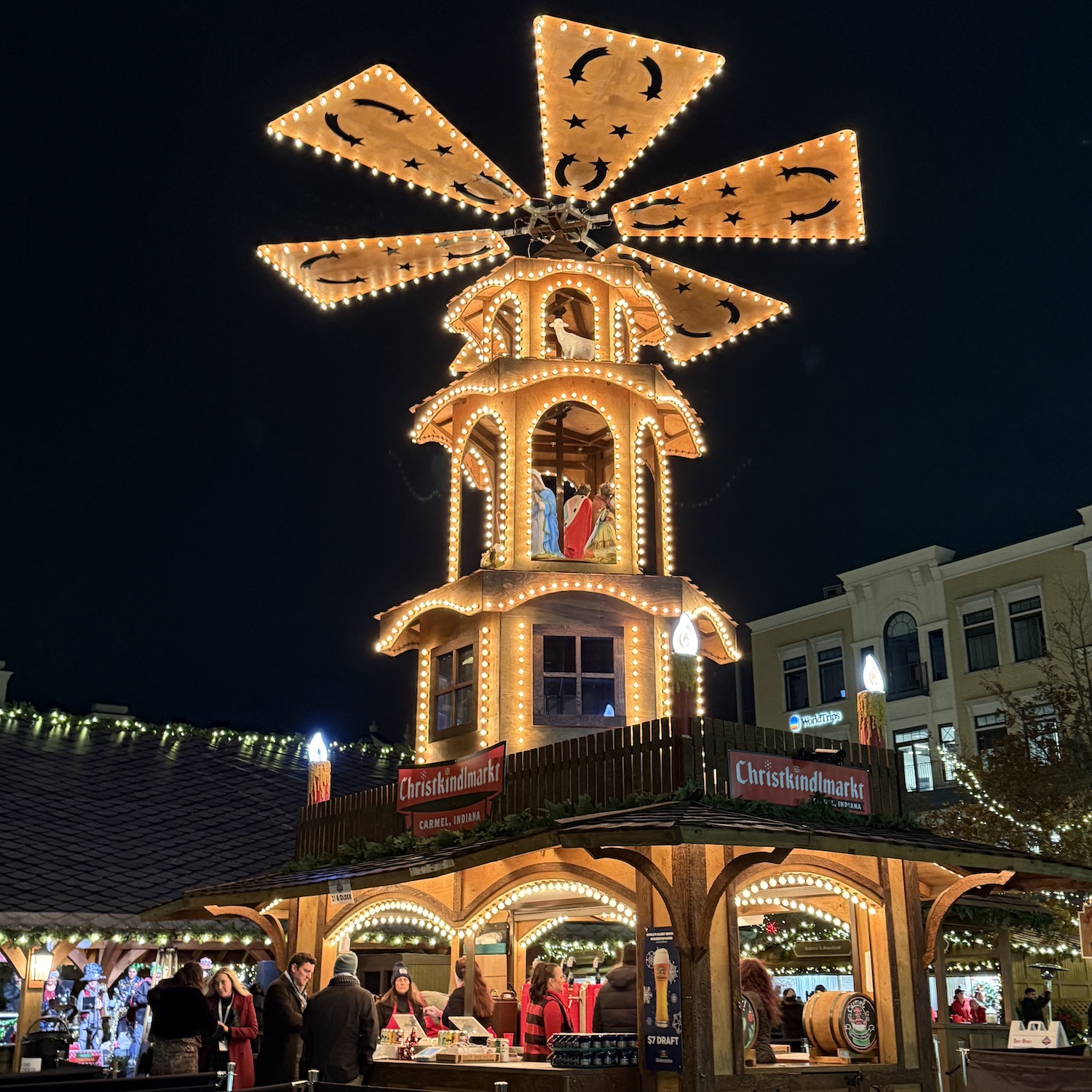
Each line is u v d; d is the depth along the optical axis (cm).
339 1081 933
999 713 2795
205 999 1010
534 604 1409
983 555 3488
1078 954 2075
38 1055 1513
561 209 1606
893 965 1081
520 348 1557
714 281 1625
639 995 953
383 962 2097
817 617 3934
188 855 1858
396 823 1344
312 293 1600
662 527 1565
